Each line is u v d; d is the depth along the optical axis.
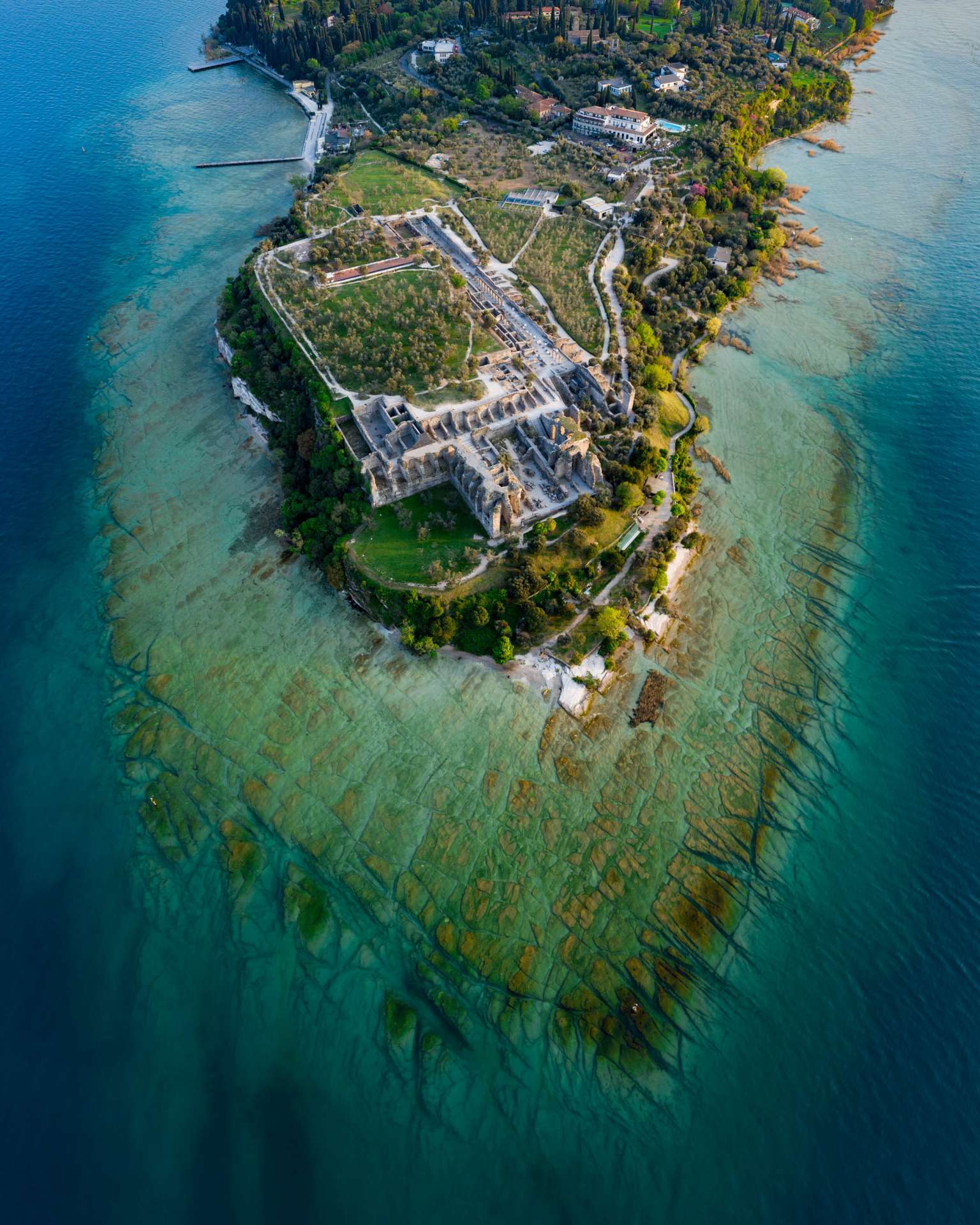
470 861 89.38
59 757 100.62
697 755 98.81
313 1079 75.44
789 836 92.44
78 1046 77.75
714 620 113.12
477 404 128.38
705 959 83.00
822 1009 79.75
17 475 137.62
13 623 116.12
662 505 123.81
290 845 90.94
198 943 84.00
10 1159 71.44
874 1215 68.25
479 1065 76.06
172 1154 71.50
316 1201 68.81
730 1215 68.56
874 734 101.19
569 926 84.81
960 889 87.38
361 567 112.50
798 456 138.25
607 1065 76.25
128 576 121.38
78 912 87.00
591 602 111.44
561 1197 69.31
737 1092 74.94
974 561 120.06
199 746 100.38
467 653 108.94
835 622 113.50
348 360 139.38
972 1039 77.25
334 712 103.50
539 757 98.56
